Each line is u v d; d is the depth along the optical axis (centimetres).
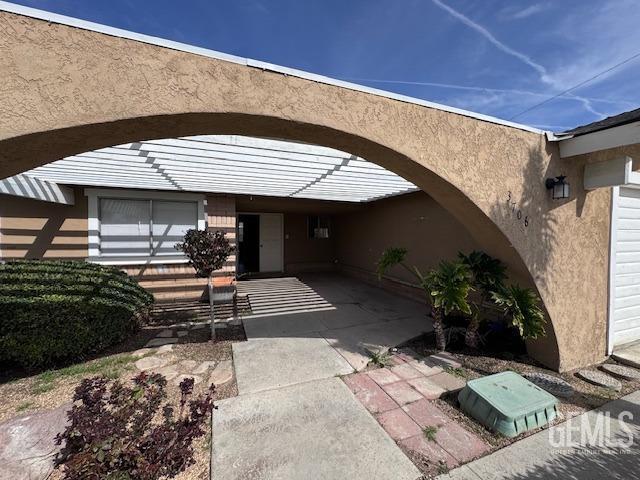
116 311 414
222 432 242
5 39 170
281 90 235
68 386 316
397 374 346
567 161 372
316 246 1194
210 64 215
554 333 359
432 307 419
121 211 649
